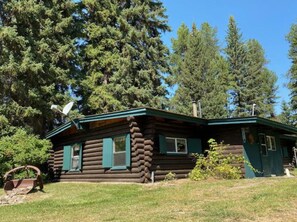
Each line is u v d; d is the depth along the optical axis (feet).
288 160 72.90
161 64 92.68
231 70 138.41
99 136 45.65
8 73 58.70
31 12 63.67
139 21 91.25
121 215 21.06
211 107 116.26
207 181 36.22
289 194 23.59
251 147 45.83
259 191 26.05
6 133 58.39
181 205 22.95
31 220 22.07
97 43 85.05
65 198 31.32
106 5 86.58
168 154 41.78
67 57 71.41
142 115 37.70
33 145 48.47
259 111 132.36
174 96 120.26
